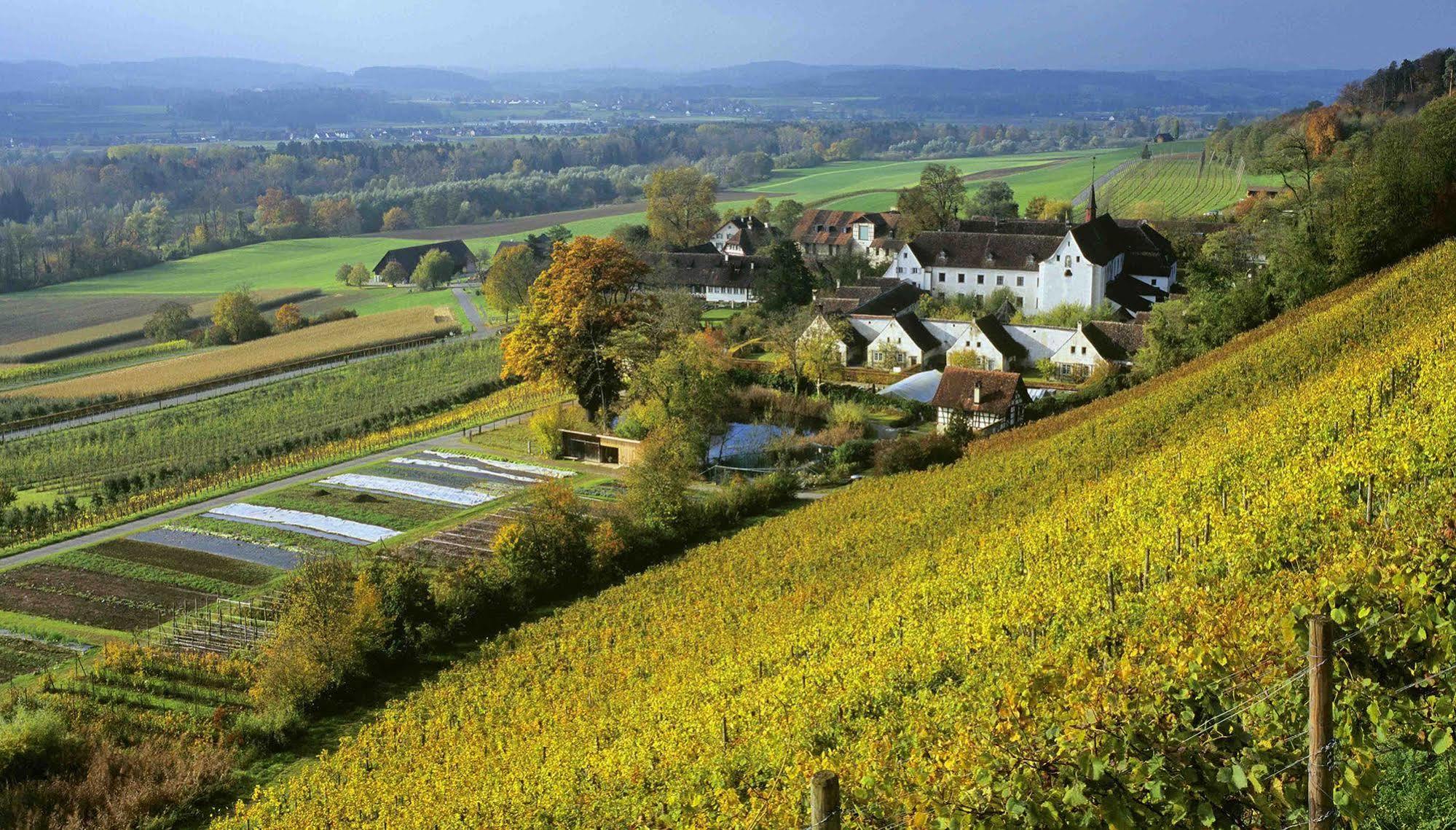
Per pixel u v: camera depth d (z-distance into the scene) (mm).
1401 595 19312
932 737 27234
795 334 107812
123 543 69375
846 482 77938
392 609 53344
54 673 51219
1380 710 17891
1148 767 18031
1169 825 17922
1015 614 36375
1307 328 70000
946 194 182750
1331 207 98500
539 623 55375
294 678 48281
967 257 138500
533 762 38031
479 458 89062
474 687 48219
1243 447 47469
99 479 89812
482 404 107562
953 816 18797
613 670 47688
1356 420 43750
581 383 93312
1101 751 18391
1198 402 64625
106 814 39500
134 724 46406
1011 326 111312
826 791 13672
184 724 46531
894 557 54594
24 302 197375
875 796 23016
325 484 82250
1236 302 94625
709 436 89000
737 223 199000
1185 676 20703
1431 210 89312
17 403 116812
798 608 49875
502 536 60125
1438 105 103438
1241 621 25141
